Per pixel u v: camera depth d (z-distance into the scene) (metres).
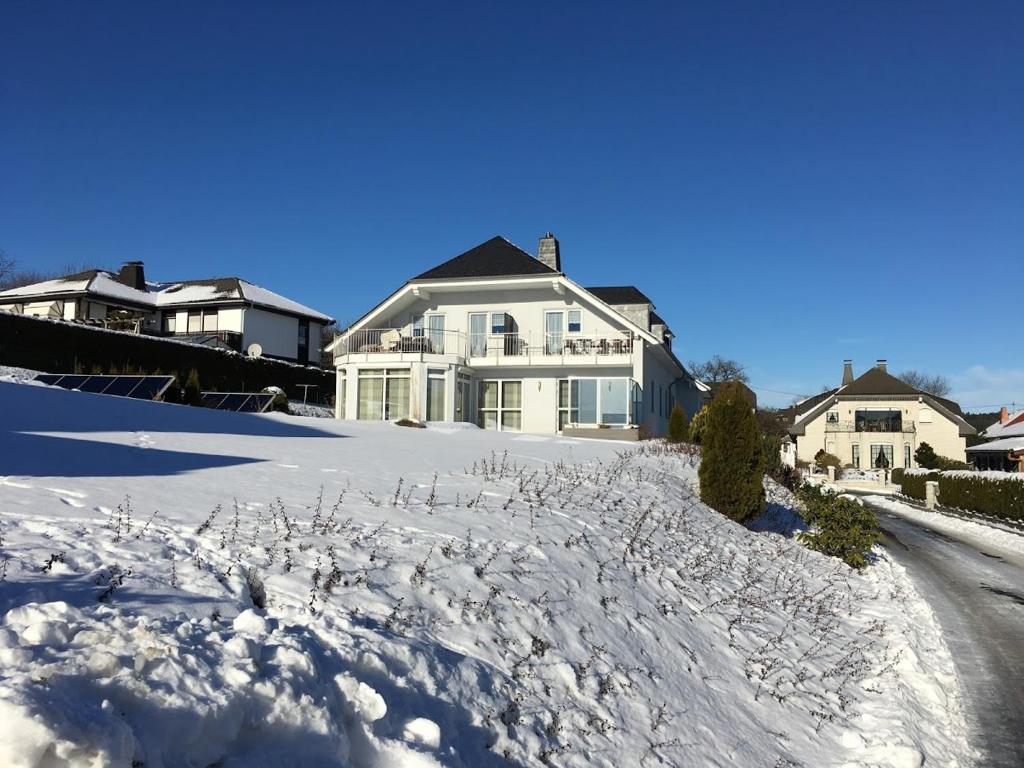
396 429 20.41
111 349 27.59
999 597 14.19
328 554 5.95
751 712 6.88
